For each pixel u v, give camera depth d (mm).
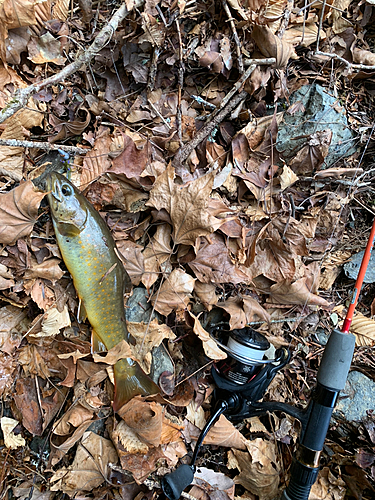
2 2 403
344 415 526
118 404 441
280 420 531
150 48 468
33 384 460
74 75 470
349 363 404
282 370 548
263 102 499
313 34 504
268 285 513
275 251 501
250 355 464
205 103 498
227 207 462
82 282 422
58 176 402
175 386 494
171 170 433
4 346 444
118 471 466
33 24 425
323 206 532
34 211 401
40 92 448
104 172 442
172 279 466
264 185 499
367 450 512
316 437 412
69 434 459
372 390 528
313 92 513
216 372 485
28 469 462
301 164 511
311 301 513
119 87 482
